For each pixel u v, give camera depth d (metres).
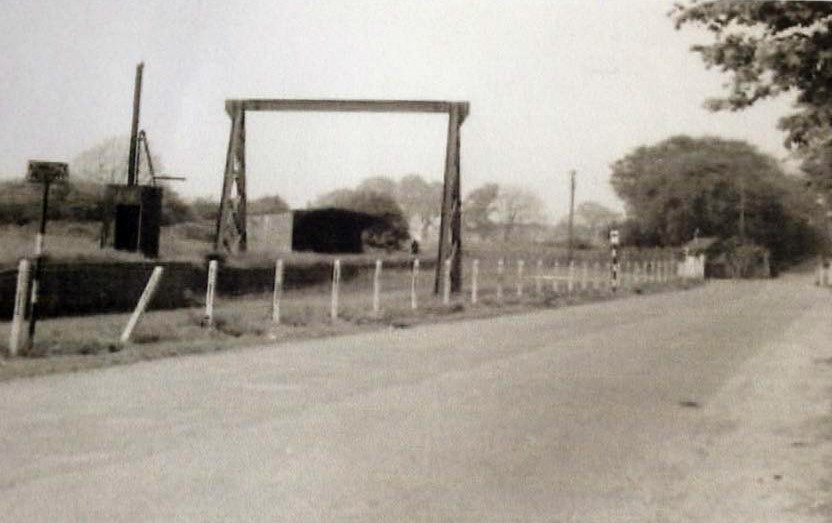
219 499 4.79
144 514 4.47
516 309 21.95
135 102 21.97
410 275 34.56
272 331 14.45
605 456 6.25
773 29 6.55
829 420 7.79
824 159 11.73
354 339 14.07
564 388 9.27
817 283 38.94
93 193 28.61
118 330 12.98
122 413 7.16
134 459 5.61
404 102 23.61
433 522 4.56
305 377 9.55
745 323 18.89
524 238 97.62
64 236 24.89
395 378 9.63
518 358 11.77
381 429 6.84
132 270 17.05
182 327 13.80
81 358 10.40
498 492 5.19
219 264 20.58
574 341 14.31
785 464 6.15
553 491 5.27
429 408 7.81
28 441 6.05
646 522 4.75
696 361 12.00
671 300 28.75
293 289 24.27
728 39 6.66
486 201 99.75
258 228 41.00
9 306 14.21
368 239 46.88
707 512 4.97
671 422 7.62
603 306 25.00
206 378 9.30
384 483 5.27
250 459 5.70
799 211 29.94
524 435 6.84
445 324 17.55
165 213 34.72
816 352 13.35
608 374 10.45
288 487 5.07
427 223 82.50
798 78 6.59
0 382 8.67
